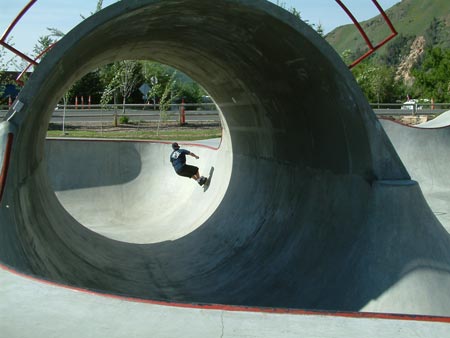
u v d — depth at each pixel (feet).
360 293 18.93
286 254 25.39
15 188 20.06
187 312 11.56
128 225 44.14
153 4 19.94
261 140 33.71
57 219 29.78
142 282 27.37
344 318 11.44
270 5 20.01
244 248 29.68
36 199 25.86
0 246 15.02
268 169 32.81
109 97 93.30
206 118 105.70
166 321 11.11
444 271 18.92
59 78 23.58
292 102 26.25
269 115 30.48
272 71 25.81
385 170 21.04
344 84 20.71
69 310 11.51
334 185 23.90
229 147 41.68
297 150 28.09
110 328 10.75
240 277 26.61
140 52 35.50
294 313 11.60
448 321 11.41
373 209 20.20
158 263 31.12
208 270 29.19
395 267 18.86
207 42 28.43
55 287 12.75
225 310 11.68
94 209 47.14
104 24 19.62
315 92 23.18
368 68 163.73
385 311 17.87
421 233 19.56
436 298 18.08
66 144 49.90
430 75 161.38
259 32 22.57
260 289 24.43
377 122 20.94
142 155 51.47
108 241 33.76
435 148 49.70
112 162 50.65
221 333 10.62
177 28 27.07
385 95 168.04
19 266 15.79
